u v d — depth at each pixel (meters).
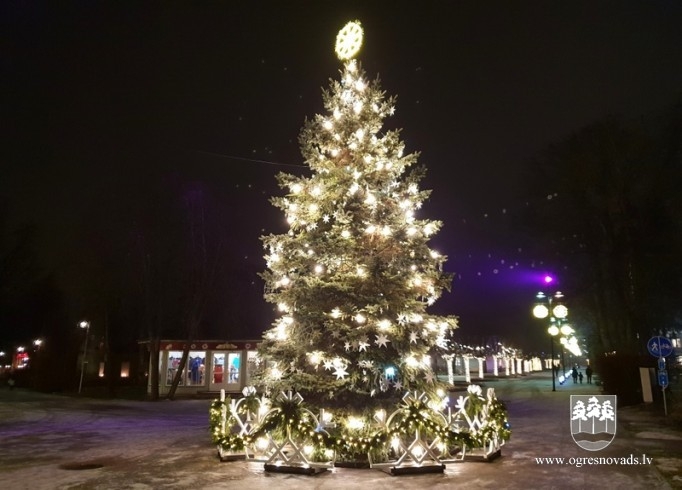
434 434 10.00
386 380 11.11
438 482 9.12
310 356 10.95
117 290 37.62
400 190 12.40
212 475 9.76
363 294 11.33
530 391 35.25
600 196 25.25
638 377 22.89
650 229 24.20
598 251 26.11
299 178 12.34
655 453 11.60
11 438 15.10
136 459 11.50
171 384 35.91
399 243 11.55
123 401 32.25
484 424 10.98
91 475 9.90
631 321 24.28
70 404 28.14
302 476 9.62
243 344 36.56
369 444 9.95
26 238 39.69
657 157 23.94
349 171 11.91
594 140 25.11
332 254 11.39
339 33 13.63
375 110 12.78
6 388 48.47
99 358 55.22
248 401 11.30
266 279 12.07
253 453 11.18
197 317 35.72
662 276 25.19
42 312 49.75
